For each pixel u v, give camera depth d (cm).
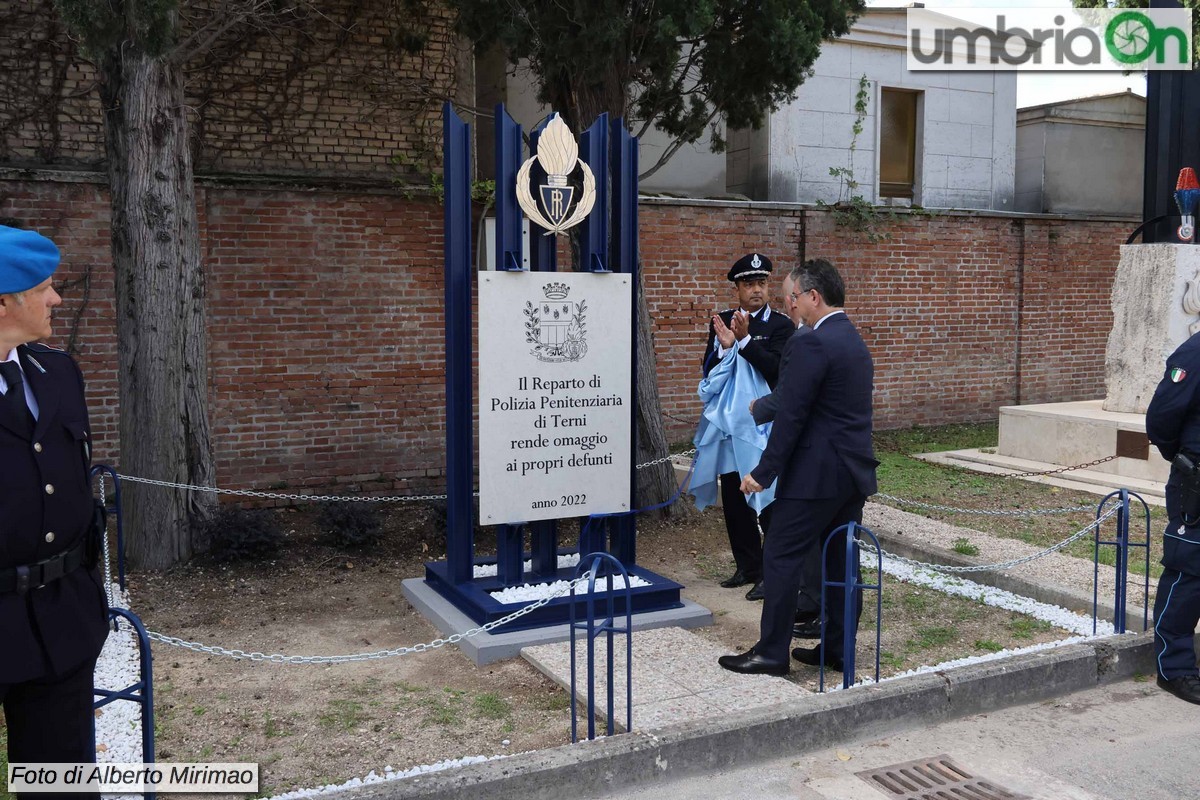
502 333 526
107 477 835
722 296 1168
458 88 990
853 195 1338
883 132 1384
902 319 1305
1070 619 558
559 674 461
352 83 935
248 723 421
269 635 548
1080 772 377
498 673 480
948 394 1355
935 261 1322
